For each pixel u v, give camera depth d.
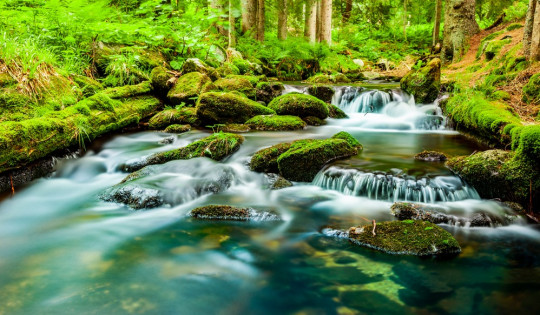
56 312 2.51
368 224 3.84
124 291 2.77
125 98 7.72
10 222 4.02
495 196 4.34
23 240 3.61
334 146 5.45
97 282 2.88
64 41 8.09
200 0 13.97
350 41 20.88
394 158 5.48
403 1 23.11
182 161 5.37
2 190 4.64
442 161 5.29
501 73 8.67
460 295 2.72
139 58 8.92
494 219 3.84
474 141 6.67
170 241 3.59
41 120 5.16
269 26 22.06
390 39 21.94
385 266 3.11
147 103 8.08
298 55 14.61
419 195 4.32
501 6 18.52
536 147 3.97
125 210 4.31
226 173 5.09
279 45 15.15
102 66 8.45
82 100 6.46
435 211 3.93
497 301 2.64
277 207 4.34
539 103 6.55
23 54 6.04
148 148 6.45
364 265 3.13
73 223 3.99
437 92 9.22
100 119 6.42
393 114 9.12
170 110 7.99
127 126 7.47
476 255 3.28
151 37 9.33
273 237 3.67
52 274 2.99
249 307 2.62
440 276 2.96
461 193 4.39
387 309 2.57
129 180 4.99
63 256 3.29
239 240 3.62
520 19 13.16
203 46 10.16
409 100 9.49
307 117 8.37
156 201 4.35
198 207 4.19
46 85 6.13
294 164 5.17
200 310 2.58
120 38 9.24
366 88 10.07
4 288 2.78
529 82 6.84
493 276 2.96
